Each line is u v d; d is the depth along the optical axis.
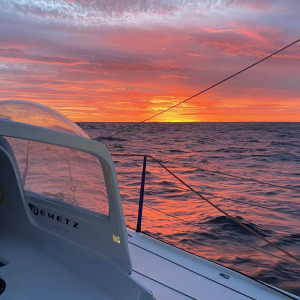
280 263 7.55
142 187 3.81
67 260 2.31
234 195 16.17
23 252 2.44
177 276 2.94
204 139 67.44
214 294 2.69
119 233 1.95
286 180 23.53
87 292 2.08
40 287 2.09
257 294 2.72
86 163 1.99
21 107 2.29
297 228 10.55
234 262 7.58
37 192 2.44
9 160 2.42
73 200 2.20
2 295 2.00
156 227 9.48
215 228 10.02
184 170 24.06
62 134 1.61
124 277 2.00
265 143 57.34
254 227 10.43
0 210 2.78
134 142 56.34
